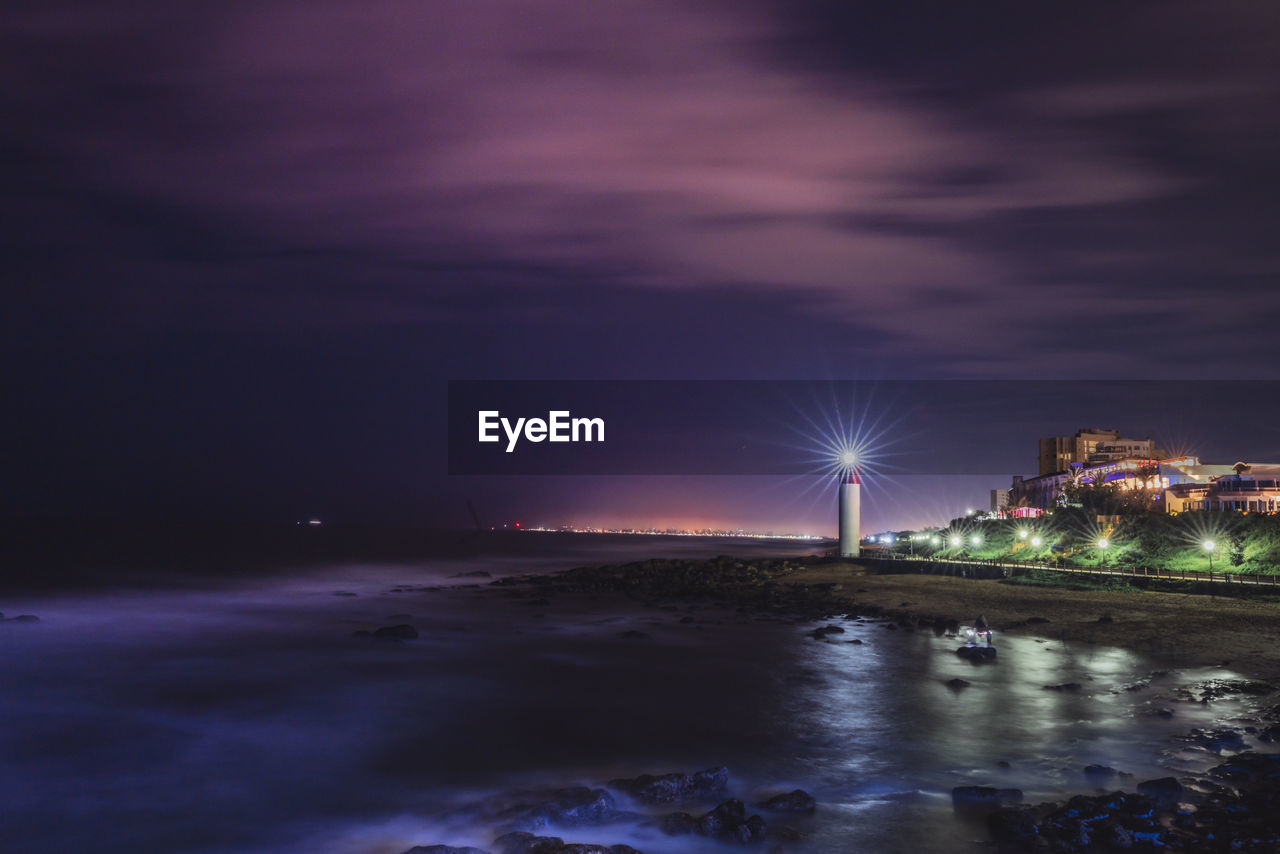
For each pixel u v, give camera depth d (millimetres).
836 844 16188
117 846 16969
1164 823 16250
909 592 63062
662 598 67250
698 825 16688
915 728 25172
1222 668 33781
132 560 117688
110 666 36312
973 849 15844
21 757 22953
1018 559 78938
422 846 15602
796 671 34406
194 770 21828
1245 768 19453
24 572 92312
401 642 42812
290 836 17406
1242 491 88125
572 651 39938
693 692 30641
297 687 31875
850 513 91375
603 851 14953
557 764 22219
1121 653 37531
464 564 122625
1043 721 25688
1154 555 66438
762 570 85875
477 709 28234
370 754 23203
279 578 90250
